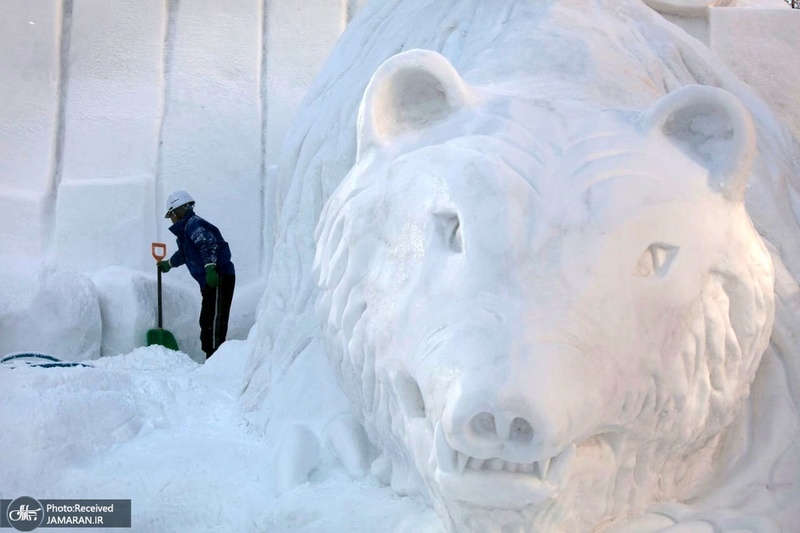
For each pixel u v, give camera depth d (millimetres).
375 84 2525
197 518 2791
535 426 1870
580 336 2021
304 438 3139
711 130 2361
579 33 3090
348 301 2508
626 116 2383
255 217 7906
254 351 3865
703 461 2672
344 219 2551
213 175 7918
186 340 7652
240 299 7637
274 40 8164
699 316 2293
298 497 2828
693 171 2314
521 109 2369
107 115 7992
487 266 2094
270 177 7844
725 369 2424
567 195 2164
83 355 6727
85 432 3338
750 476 2625
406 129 2549
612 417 2121
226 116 8008
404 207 2355
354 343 2494
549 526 2182
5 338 6477
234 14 8211
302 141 3840
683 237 2238
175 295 7668
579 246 2109
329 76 3971
